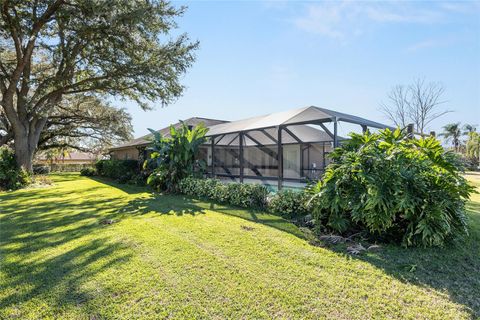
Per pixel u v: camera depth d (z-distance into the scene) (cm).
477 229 512
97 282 310
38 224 568
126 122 2327
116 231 502
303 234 477
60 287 299
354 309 257
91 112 2227
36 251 407
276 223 550
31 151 1575
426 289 293
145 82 1480
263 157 1875
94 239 458
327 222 492
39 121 1633
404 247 409
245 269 341
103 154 2931
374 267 346
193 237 464
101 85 1530
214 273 331
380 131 507
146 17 1288
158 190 1110
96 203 823
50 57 1645
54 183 1499
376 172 429
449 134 4000
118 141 2500
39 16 1310
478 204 793
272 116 1108
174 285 303
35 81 1497
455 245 419
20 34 1340
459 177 429
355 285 301
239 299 275
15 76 1383
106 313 254
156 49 1456
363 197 424
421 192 411
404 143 473
